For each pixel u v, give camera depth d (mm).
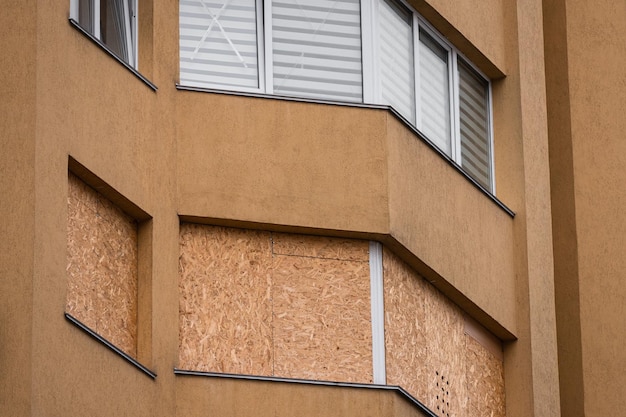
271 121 22859
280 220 22625
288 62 23641
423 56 25422
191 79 23047
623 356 27516
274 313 22594
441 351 24328
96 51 21219
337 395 22125
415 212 23672
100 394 20250
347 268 23094
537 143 26938
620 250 27859
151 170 21938
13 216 19859
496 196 26562
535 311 26062
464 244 24781
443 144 25531
